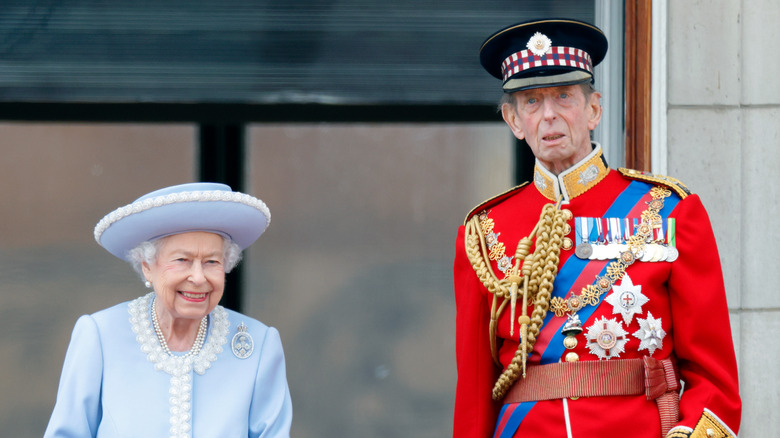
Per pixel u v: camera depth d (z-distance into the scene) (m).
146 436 8.84
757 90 12.28
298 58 13.36
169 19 13.30
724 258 12.18
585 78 9.09
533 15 13.30
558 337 8.91
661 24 12.20
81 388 8.97
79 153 13.56
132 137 13.63
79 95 13.32
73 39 13.30
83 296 13.55
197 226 8.98
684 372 9.05
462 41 13.36
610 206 9.23
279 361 9.64
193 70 13.34
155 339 9.24
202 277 8.98
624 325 8.80
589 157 9.31
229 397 9.19
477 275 9.34
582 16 13.19
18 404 13.44
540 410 8.83
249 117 13.58
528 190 9.77
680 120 12.24
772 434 12.16
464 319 9.68
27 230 13.54
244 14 13.34
